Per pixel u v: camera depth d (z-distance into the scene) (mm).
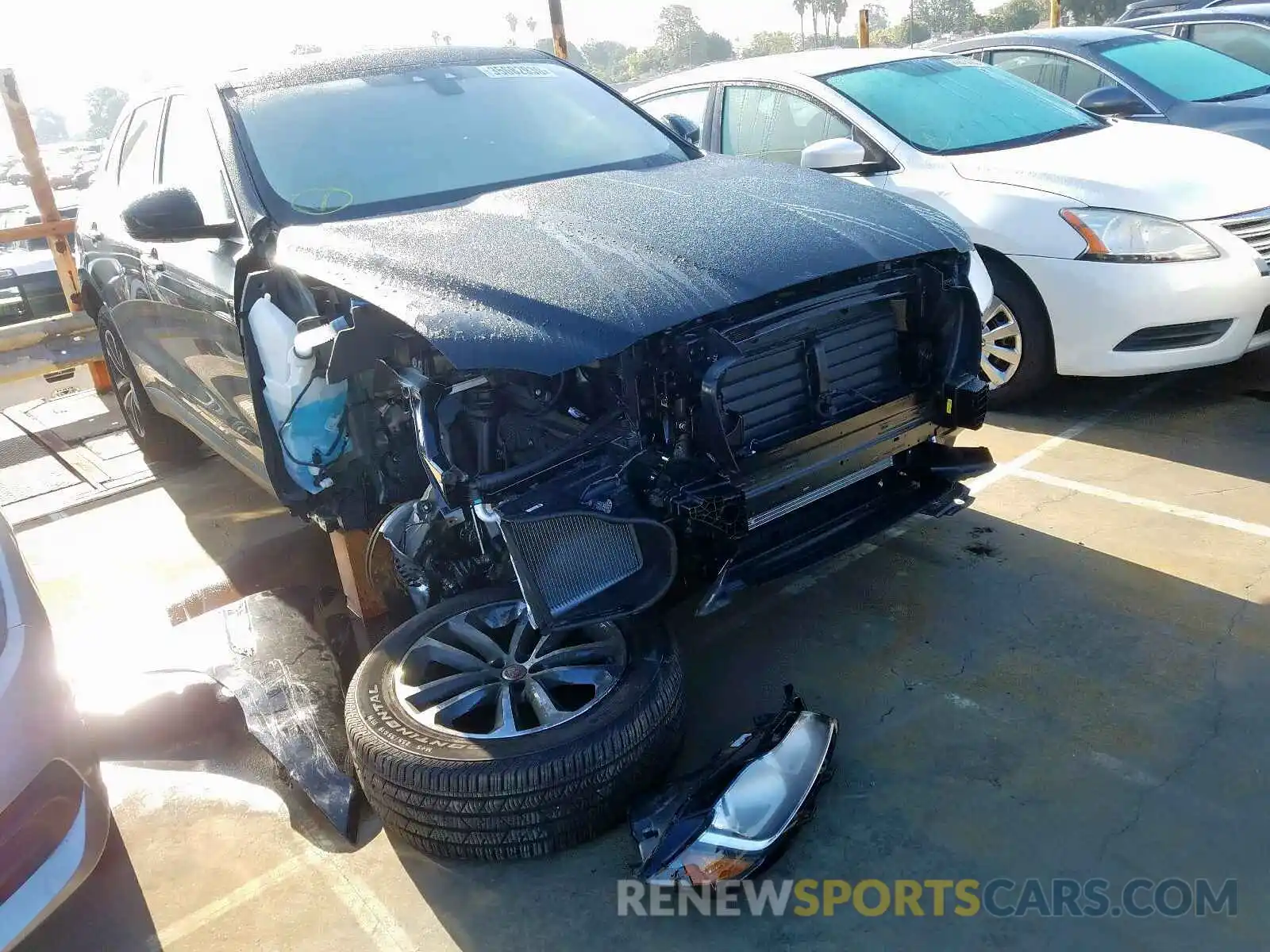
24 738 2104
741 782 2297
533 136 3604
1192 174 4328
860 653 3084
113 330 4949
